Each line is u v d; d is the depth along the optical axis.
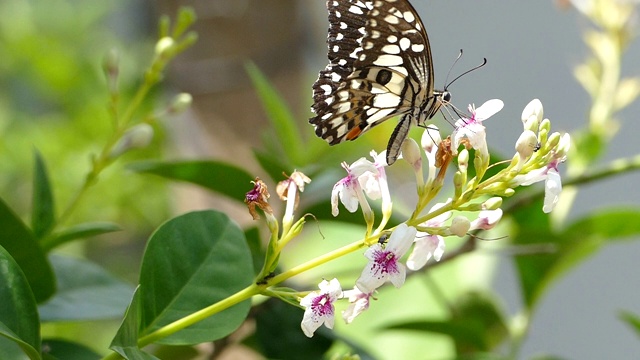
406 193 1.27
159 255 0.68
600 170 0.78
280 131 0.86
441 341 0.89
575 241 0.82
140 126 0.80
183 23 0.80
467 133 0.64
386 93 0.67
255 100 1.12
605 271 1.18
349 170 0.65
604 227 0.81
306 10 1.20
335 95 0.67
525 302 0.85
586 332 1.20
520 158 0.64
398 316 0.90
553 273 0.84
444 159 0.64
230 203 1.07
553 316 1.26
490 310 0.85
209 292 0.68
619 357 1.15
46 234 0.76
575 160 0.85
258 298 0.78
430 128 0.66
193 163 0.77
